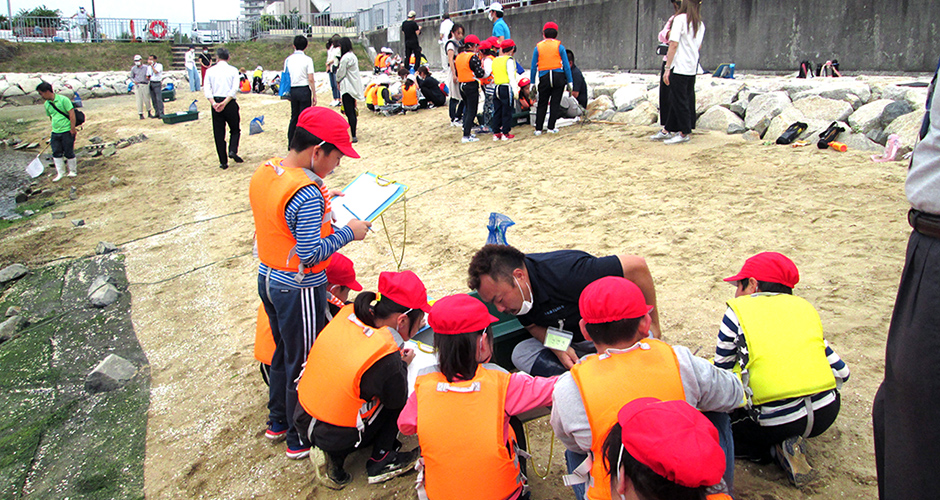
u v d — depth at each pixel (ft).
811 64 35.24
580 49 52.95
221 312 17.74
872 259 15.15
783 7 38.04
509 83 31.37
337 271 11.33
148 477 11.16
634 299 7.52
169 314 18.04
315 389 9.64
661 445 4.93
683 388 7.43
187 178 34.06
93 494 10.85
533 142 31.30
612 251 17.51
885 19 33.30
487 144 32.24
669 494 4.99
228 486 10.64
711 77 35.01
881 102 24.25
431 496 8.11
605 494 6.67
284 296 10.00
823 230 17.03
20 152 52.49
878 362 11.44
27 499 10.94
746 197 20.07
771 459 9.49
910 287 5.92
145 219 27.66
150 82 58.65
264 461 11.19
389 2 85.61
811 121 25.34
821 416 8.57
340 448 9.73
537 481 9.80
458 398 8.02
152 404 13.58
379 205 10.91
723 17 41.68
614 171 24.70
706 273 15.61
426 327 11.78
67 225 28.02
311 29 113.91
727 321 9.22
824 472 9.25
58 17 115.24
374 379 9.28
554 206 21.81
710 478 4.79
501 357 10.96
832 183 20.22
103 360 15.65
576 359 9.79
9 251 25.03
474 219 21.71
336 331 9.71
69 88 90.38
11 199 34.63
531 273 9.82
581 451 8.12
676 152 26.00
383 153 33.12
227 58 34.24
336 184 27.89
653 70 46.37
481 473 7.79
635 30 47.37
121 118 61.52
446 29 50.44
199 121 55.01
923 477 5.93
